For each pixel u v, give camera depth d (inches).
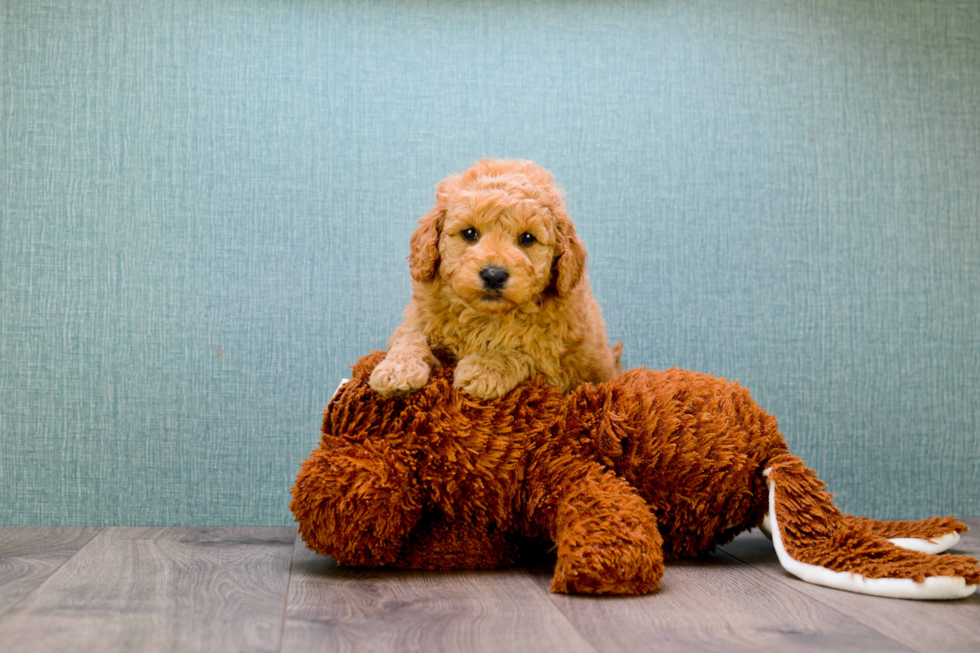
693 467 57.0
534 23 85.7
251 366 81.3
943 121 88.7
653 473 57.0
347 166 83.2
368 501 53.1
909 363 86.9
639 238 85.0
